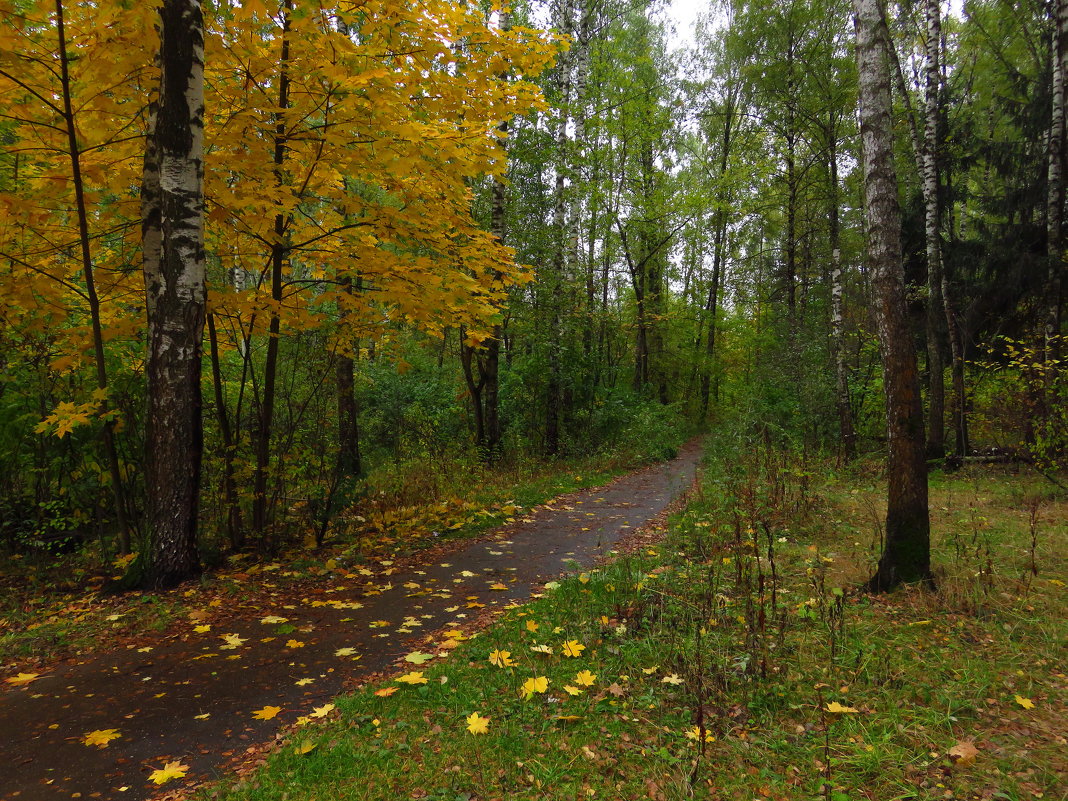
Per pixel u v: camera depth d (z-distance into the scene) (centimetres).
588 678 312
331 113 556
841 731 277
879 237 460
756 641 356
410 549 669
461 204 660
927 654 351
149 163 545
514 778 247
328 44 495
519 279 701
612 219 1814
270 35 588
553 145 1375
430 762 259
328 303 759
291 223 647
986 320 1274
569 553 657
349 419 899
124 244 629
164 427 523
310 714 317
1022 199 1185
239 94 562
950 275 1308
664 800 233
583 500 977
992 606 416
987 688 312
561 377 1451
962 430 1138
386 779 249
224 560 610
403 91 571
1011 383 1108
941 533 620
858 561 541
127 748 287
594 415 1554
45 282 557
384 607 489
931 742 266
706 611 396
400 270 614
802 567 532
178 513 531
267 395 644
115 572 583
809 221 1666
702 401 2747
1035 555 529
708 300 2722
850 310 1797
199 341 534
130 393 632
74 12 498
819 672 334
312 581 556
